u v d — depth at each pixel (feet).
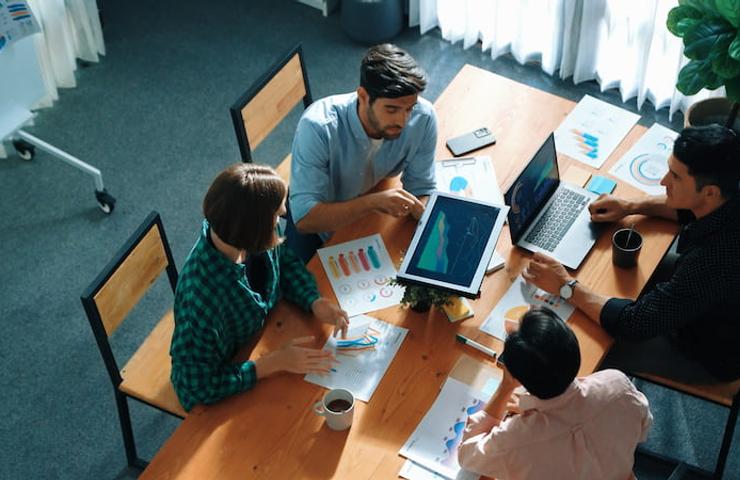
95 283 8.14
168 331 9.27
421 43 14.94
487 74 10.55
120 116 14.03
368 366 7.91
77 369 11.00
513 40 14.35
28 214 12.69
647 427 7.02
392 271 8.67
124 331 11.35
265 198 7.09
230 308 7.73
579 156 9.68
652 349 8.92
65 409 10.64
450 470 7.21
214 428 7.52
